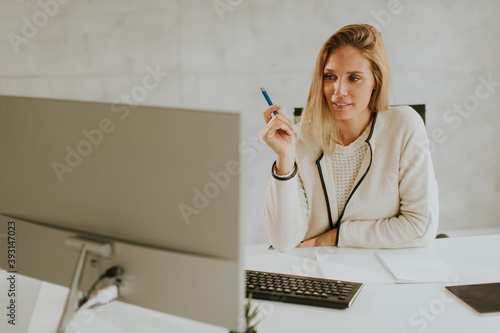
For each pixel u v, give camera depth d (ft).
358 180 5.29
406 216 5.07
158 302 2.90
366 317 3.59
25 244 3.32
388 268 4.42
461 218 10.16
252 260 4.75
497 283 4.03
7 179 3.30
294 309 3.75
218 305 2.73
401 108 5.31
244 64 9.44
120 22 9.30
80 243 2.99
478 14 9.43
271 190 4.97
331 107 5.11
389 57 9.48
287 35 9.34
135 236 2.91
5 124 3.22
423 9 9.34
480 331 3.37
